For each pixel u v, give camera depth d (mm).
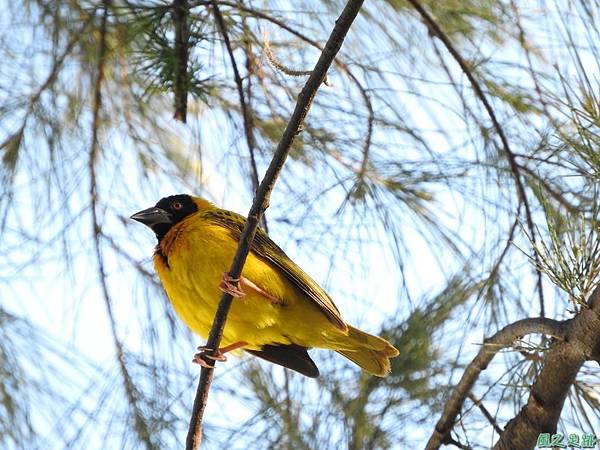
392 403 8438
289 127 6801
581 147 6445
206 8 8680
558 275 6375
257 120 9250
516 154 8602
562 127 7613
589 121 6184
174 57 8359
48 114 8664
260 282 8516
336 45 6484
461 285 8625
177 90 8500
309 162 9078
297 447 8297
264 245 8680
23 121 8648
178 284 8617
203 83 8641
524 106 8539
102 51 8531
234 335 8758
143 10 8344
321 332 8734
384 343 8570
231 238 8609
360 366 8672
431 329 8555
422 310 8656
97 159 8953
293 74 6605
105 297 8664
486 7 8516
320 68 6574
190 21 8453
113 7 8367
